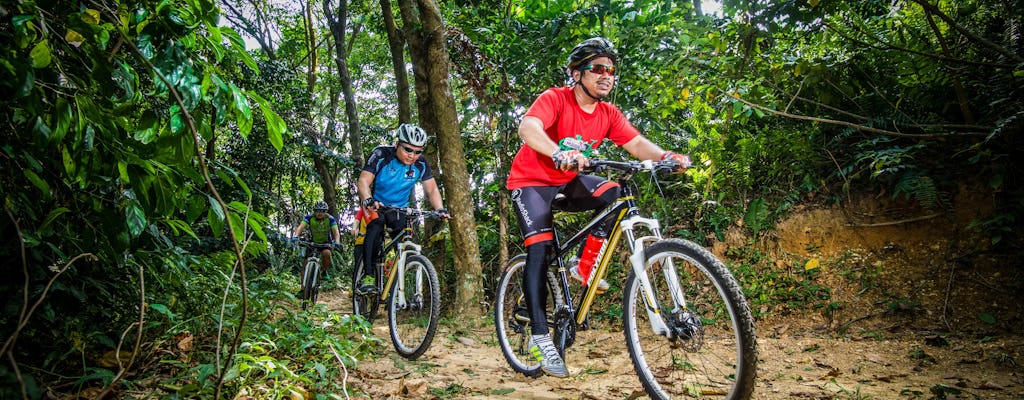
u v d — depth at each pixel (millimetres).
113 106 1895
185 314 3041
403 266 4078
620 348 4004
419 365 3527
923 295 4148
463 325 5398
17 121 1742
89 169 1863
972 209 4398
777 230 5137
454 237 5832
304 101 11242
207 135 1914
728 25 5316
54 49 1663
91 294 2418
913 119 4832
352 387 2787
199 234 6160
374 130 15883
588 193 2711
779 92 5352
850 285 4477
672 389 2514
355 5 15969
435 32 5898
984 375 2912
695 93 5285
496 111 6633
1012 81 4246
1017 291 3854
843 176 4961
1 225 1819
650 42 5684
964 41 4773
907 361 3268
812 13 4816
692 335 2281
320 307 3471
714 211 5449
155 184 1945
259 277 5039
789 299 4586
